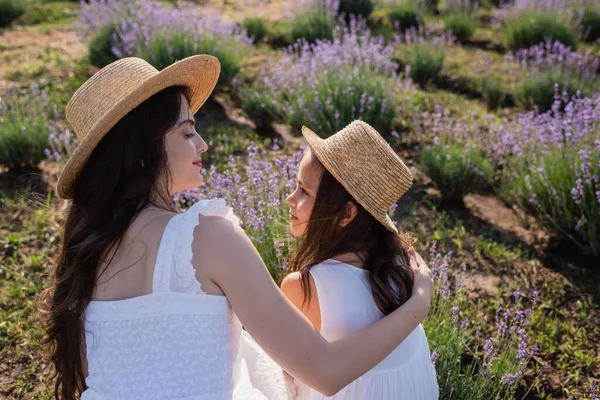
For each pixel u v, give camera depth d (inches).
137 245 69.2
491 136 212.2
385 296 79.7
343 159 80.3
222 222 69.1
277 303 68.1
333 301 79.7
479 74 299.9
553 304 149.8
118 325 69.0
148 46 263.0
